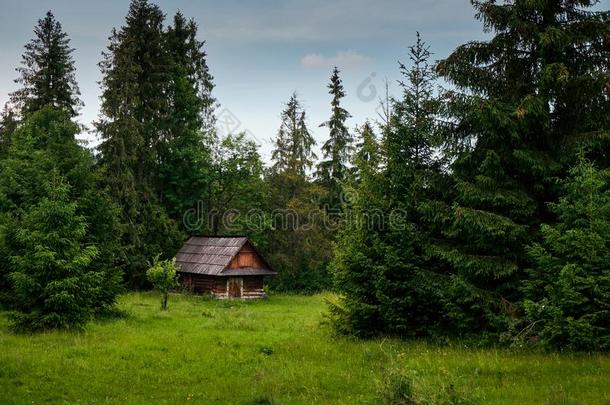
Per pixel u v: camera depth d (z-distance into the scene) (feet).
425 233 59.77
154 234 144.05
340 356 52.08
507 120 52.54
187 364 48.91
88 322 71.92
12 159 105.40
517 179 56.54
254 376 44.04
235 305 122.72
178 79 154.10
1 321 71.41
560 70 50.65
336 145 169.48
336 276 63.62
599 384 37.60
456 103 55.77
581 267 47.47
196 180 158.71
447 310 57.36
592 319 45.96
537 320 48.49
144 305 106.42
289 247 168.35
